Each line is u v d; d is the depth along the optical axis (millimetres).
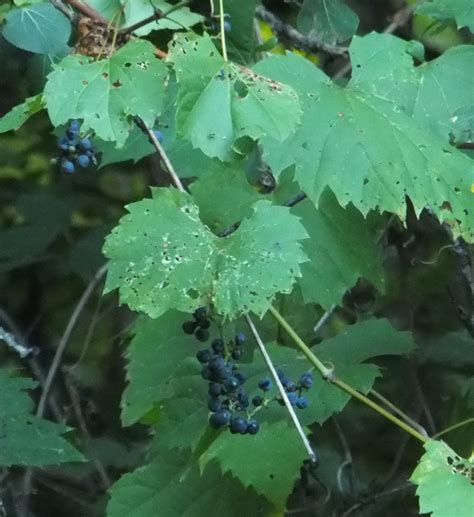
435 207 1486
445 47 1877
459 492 1417
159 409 1684
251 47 1640
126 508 1664
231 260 1415
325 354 1690
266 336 1691
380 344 1705
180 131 1418
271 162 1481
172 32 1644
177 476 1674
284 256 1412
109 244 1428
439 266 1932
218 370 1493
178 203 1447
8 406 1696
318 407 1629
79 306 1955
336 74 1887
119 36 1534
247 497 1660
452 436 1840
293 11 1909
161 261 1421
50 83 1442
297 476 1541
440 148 1509
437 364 1965
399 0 1959
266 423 1559
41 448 1667
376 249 1646
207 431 1556
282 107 1431
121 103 1440
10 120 1498
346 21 1847
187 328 1502
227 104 1426
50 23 1651
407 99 1562
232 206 1606
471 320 1865
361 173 1483
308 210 1635
